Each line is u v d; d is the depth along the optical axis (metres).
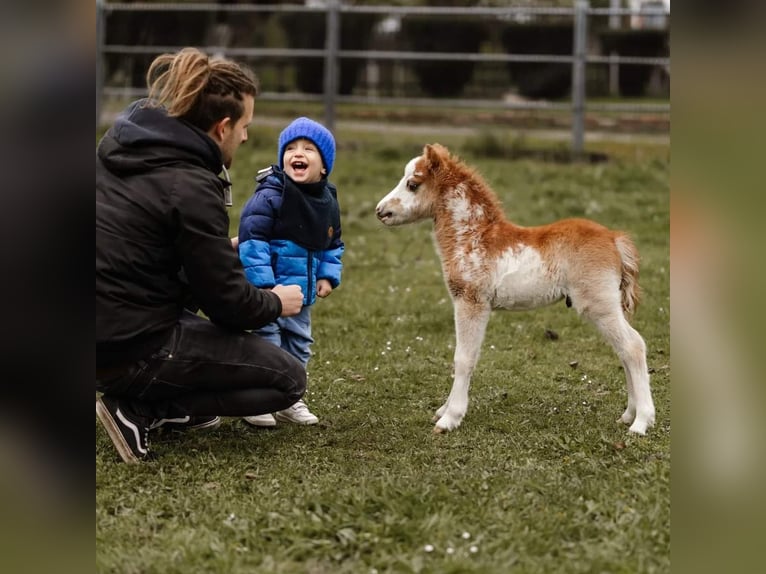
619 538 4.43
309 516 4.73
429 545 4.38
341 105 21.70
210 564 4.29
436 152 6.64
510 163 18.28
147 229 5.27
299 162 6.43
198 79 5.50
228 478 5.40
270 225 6.34
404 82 21.78
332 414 6.78
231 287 5.40
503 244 6.43
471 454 5.85
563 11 18.84
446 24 21.47
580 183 16.94
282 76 21.77
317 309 9.97
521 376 7.75
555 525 4.59
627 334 6.22
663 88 21.31
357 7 19.50
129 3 22.45
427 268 12.07
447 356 8.41
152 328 5.36
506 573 4.12
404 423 6.57
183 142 5.41
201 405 5.73
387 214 6.68
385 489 4.98
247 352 5.63
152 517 4.82
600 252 6.22
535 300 6.41
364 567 4.27
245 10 20.09
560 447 5.93
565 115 21.14
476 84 21.64
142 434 5.65
